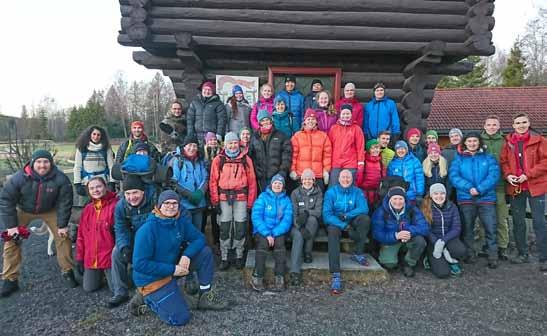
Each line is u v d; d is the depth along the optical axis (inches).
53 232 153.1
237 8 201.3
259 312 130.7
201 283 131.8
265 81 236.1
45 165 145.7
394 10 202.5
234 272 166.4
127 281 140.2
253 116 197.5
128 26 190.5
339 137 180.9
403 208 163.0
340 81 233.6
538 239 171.6
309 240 162.6
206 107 194.9
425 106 240.2
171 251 125.0
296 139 180.7
